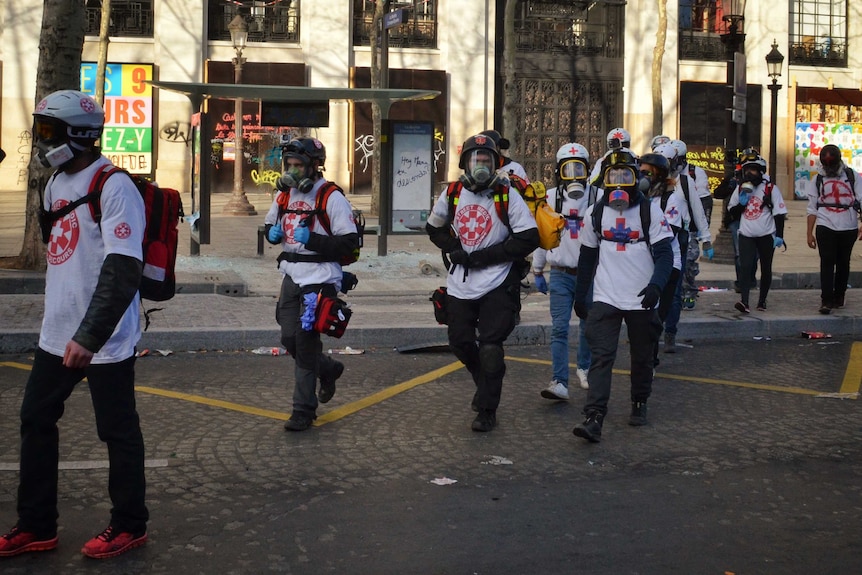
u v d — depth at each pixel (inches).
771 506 197.5
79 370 162.4
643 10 1301.7
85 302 158.1
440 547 172.6
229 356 344.2
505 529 182.2
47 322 160.7
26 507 164.2
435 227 249.4
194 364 329.4
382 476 213.6
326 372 261.7
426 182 573.6
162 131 1178.6
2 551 162.7
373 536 177.3
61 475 208.4
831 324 411.8
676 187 359.3
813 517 191.2
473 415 269.4
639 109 1310.3
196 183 647.8
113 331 155.9
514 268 248.8
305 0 1209.4
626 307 244.8
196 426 251.9
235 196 904.9
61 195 158.6
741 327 401.4
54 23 462.6
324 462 223.1
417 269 537.0
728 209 438.0
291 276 245.8
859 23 1392.7
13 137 1146.0
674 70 1310.3
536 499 199.8
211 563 163.3
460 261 245.3
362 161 1236.5
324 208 240.8
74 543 171.0
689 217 368.5
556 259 280.2
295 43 1211.9
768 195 421.4
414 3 1242.0
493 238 244.1
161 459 222.7
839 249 427.8
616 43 1314.0
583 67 1300.4
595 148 1316.4
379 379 312.8
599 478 214.7
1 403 271.1
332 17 1208.8
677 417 269.4
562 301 282.2
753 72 1349.7
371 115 1232.8
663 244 243.4
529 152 1296.8
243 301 422.0
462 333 250.7
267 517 186.4
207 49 1188.5
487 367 247.4
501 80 1272.1
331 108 1221.7
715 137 1334.9
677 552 171.8
